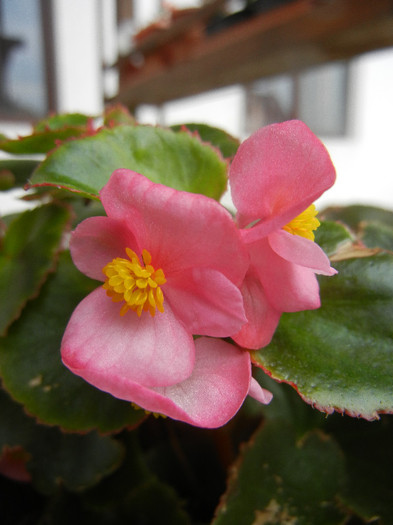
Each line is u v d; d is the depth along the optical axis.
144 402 0.05
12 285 0.09
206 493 0.11
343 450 0.09
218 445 0.11
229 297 0.06
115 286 0.06
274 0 0.27
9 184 0.11
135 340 0.06
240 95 0.75
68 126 0.10
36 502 0.11
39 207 0.10
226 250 0.06
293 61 0.27
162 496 0.10
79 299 0.09
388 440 0.09
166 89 0.38
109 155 0.08
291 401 0.10
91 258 0.07
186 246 0.06
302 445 0.09
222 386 0.06
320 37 0.23
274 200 0.06
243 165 0.06
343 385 0.07
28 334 0.09
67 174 0.08
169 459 0.11
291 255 0.06
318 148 0.06
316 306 0.07
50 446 0.10
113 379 0.05
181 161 0.09
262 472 0.09
